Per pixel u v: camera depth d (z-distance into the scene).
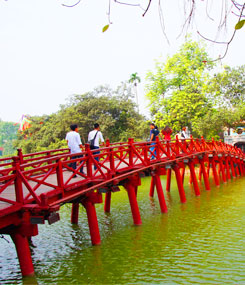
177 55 32.62
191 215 12.59
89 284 6.73
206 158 18.97
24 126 42.47
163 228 10.82
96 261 8.02
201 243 9.20
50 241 9.96
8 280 7.00
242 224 11.05
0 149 85.31
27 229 6.39
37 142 37.03
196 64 31.59
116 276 7.10
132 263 7.82
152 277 7.02
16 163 6.23
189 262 7.81
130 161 11.01
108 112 37.44
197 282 6.71
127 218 12.40
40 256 8.61
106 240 9.67
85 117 35.19
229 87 30.72
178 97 31.27
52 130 35.69
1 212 5.71
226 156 22.80
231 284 6.59
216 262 7.77
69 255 8.55
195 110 30.97
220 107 30.73
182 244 9.15
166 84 33.72
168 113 32.75
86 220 12.54
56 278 7.05
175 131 33.31
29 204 6.39
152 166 11.94
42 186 8.36
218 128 30.33
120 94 39.81
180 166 15.70
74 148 9.95
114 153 9.92
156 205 14.88
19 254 6.51
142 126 36.16
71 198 7.37
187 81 31.97
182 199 14.98
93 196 8.87
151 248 8.87
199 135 31.86
